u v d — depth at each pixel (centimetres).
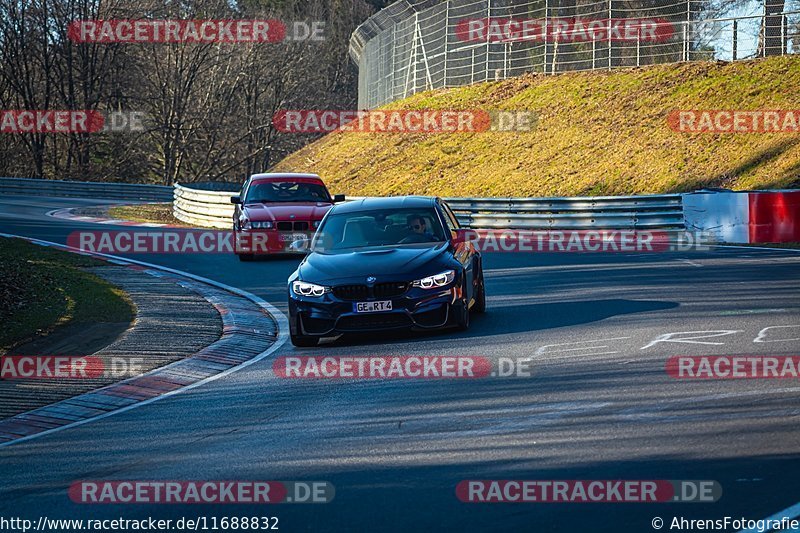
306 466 2125
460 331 3872
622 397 2600
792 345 3184
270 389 3027
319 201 7138
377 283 3672
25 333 3972
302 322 3722
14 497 2031
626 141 11112
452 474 1992
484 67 14962
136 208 11744
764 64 11600
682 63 12569
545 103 12962
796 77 11000
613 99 12306
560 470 1973
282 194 7169
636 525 1652
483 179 11700
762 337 3359
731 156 9825
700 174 9675
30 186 14825
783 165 9150
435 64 15462
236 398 2930
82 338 3947
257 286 5553
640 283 5047
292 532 1708
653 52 13450
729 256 6191
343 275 3712
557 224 8481
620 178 10306
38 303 4597
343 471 2066
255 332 4141
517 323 3984
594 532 1630
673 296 4509
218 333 4084
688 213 7675
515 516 1723
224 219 9688
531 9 15300
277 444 2339
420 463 2088
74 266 6088
